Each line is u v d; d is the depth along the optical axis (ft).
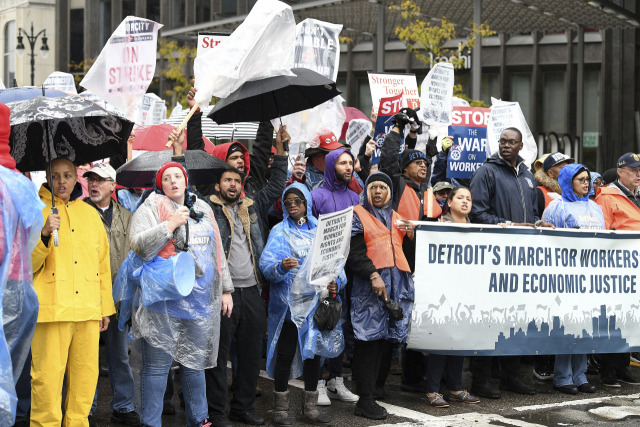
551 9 57.98
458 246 22.86
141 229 17.26
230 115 23.12
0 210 13.96
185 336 17.67
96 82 23.95
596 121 79.05
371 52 79.97
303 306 19.98
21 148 18.10
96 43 95.30
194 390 18.31
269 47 20.81
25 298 14.73
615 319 25.54
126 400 20.47
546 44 78.38
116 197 24.63
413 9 56.65
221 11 84.12
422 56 63.31
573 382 25.34
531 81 79.15
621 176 28.60
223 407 19.66
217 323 18.08
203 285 17.72
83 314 17.13
